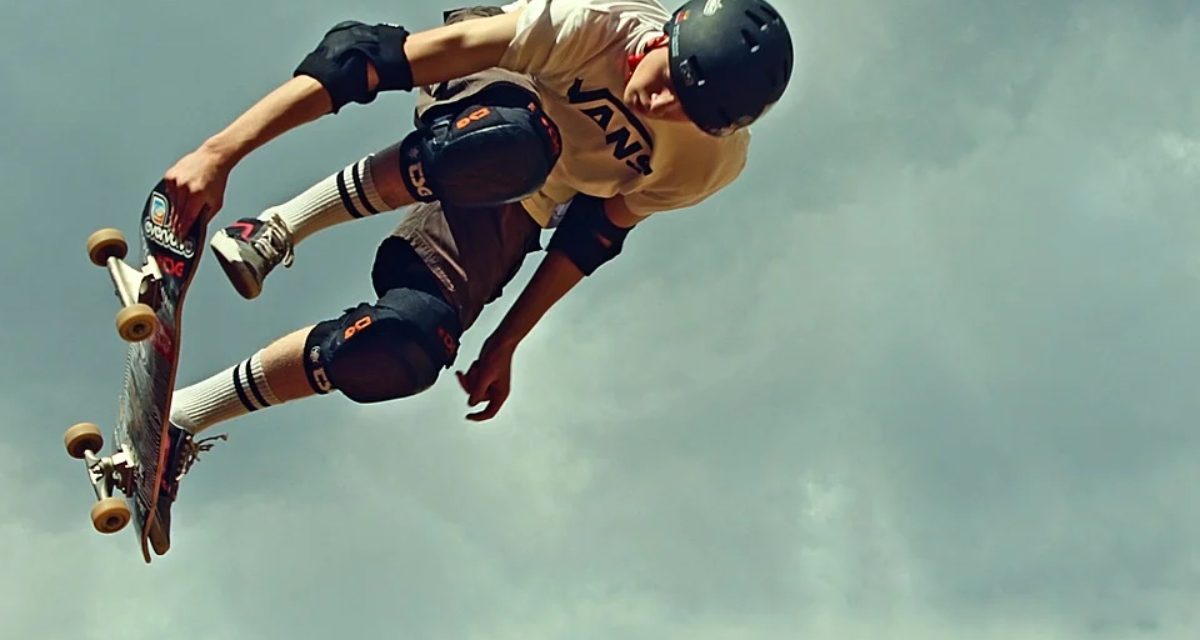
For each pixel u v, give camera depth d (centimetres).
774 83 486
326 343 526
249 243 530
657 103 487
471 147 495
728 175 544
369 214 536
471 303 545
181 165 469
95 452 507
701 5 486
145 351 485
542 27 491
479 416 578
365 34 492
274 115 480
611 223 565
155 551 523
